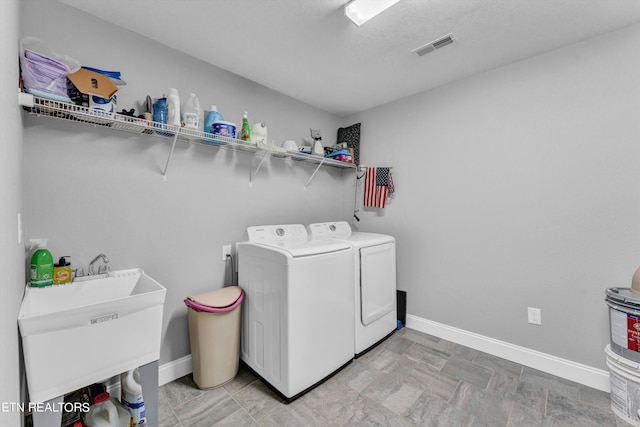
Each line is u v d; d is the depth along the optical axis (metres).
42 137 1.43
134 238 1.74
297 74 2.28
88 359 1.15
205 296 1.88
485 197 2.24
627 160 1.68
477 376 1.91
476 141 2.28
